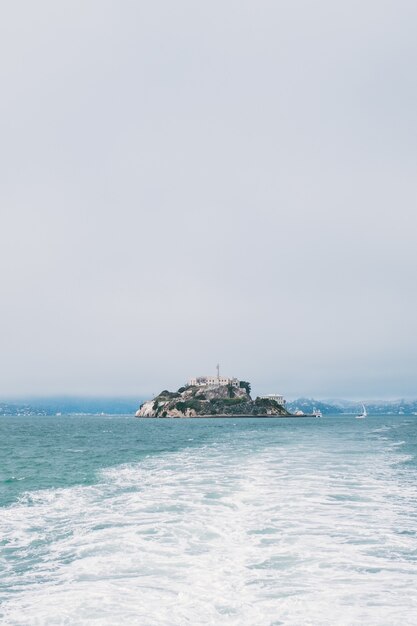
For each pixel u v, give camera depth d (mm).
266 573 11352
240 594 10148
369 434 80750
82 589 10633
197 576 11219
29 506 20109
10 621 9070
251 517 16875
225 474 28172
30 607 9711
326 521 16266
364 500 19859
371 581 10852
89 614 9312
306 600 9836
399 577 11094
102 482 26625
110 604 9758
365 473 28188
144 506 19078
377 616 9141
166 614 9250
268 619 9000
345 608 9469
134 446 59219
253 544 13672
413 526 15578
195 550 13219
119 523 16438
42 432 110188
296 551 13000
